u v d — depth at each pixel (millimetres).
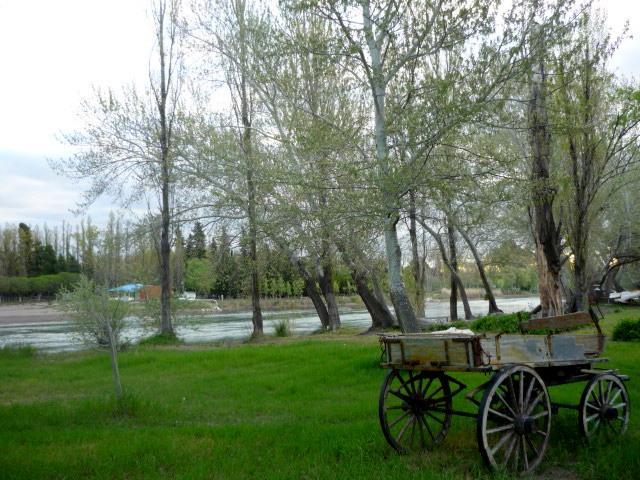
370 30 12891
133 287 21812
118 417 9359
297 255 26016
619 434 7215
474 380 11453
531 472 6133
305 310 52719
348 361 14086
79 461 6723
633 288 52781
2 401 11273
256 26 19469
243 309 53250
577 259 21406
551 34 12172
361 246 22562
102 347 20156
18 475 6258
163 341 24734
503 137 18469
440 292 69688
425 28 12523
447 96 12391
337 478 5902
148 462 6664
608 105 18109
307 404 10016
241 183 21562
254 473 6230
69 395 11773
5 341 29328
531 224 21344
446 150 13875
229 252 26047
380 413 6812
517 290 77875
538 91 14820
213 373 13883
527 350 6809
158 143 24547
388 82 13852
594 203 23766
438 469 6246
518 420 6137
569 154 19688
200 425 8594
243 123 24641
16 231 83750
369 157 14336
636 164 26219
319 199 15969
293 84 18297
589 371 7176
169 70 24984
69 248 87312
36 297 73875
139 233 24875
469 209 13789
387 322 27938
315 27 15242
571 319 7250
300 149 16172
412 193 13422
